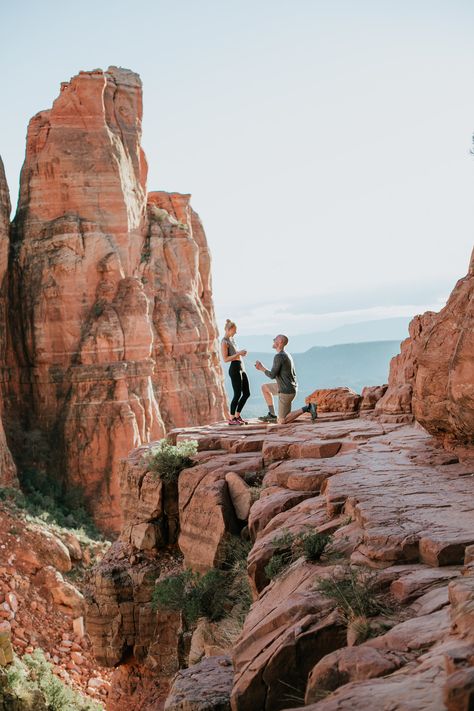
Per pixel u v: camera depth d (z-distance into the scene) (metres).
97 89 50.53
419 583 6.22
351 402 18.66
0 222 47.28
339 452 13.80
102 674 29.34
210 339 61.06
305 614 6.34
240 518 13.49
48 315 48.09
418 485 9.77
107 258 49.50
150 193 63.47
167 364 55.94
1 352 47.84
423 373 12.07
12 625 29.08
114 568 16.42
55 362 48.12
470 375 10.78
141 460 16.97
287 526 9.62
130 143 55.25
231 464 14.91
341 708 4.15
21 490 44.28
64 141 50.00
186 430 18.48
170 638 15.97
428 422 12.20
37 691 23.56
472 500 8.70
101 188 50.34
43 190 49.75
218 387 59.88
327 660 5.05
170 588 12.35
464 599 5.13
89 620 16.58
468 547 6.60
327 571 7.14
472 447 11.56
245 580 11.68
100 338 47.88
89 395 47.31
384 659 4.81
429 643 4.94
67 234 48.66
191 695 6.79
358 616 5.83
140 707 15.98
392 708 3.99
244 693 5.88
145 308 49.75
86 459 46.72
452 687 3.72
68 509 45.88
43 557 34.62
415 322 17.47
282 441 14.75
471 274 11.64
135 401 48.22
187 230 63.72
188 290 59.41
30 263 48.69
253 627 6.92
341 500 9.40
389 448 13.10
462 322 11.46
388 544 7.18
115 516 46.56
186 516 14.52
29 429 48.22
